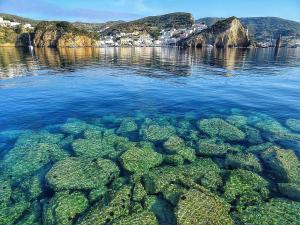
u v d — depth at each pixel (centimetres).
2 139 1228
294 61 5041
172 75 2947
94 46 13275
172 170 976
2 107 1658
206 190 850
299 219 744
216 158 1100
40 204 837
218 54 7075
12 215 788
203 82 2489
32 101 1795
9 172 989
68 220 759
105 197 851
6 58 5200
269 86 2322
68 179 928
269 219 747
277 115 1536
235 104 1748
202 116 1539
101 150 1145
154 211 788
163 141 1238
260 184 902
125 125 1394
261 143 1202
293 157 1052
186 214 740
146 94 2005
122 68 3653
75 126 1384
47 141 1212
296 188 861
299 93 2045
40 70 3338
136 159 1045
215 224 718
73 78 2722
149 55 6612
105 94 2005
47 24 12738
